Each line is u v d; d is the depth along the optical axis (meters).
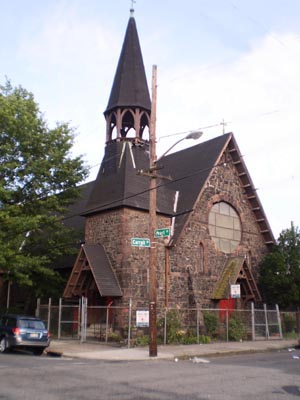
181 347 21.34
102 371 13.15
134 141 28.03
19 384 10.66
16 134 25.12
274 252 30.53
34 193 26.14
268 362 16.30
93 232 27.12
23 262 24.05
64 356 18.80
